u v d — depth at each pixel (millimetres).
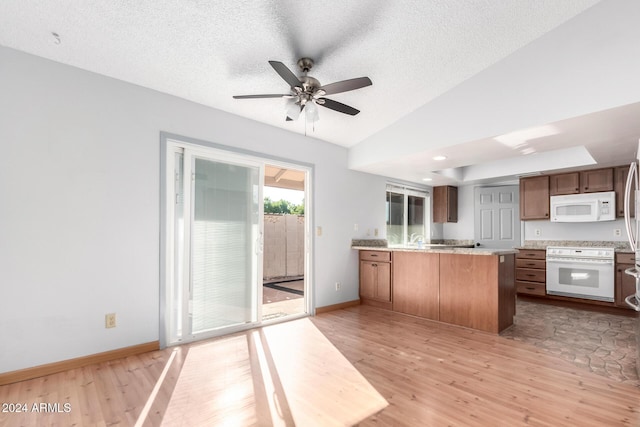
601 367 2537
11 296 2256
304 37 2410
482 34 2609
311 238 4180
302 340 3174
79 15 2064
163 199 2959
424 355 2789
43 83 2416
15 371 2254
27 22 2096
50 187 2416
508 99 2895
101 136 2654
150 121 2920
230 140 3451
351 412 1916
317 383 2275
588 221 4750
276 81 2906
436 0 2223
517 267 5414
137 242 2805
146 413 1898
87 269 2559
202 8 2076
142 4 2016
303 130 4016
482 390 2174
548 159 4836
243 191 3576
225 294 3398
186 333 3090
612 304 4488
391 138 3961
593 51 2439
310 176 4219
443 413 1901
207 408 1954
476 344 3062
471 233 6355
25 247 2311
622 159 4066
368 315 4129
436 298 3865
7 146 2266
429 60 2871
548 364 2598
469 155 3783
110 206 2678
